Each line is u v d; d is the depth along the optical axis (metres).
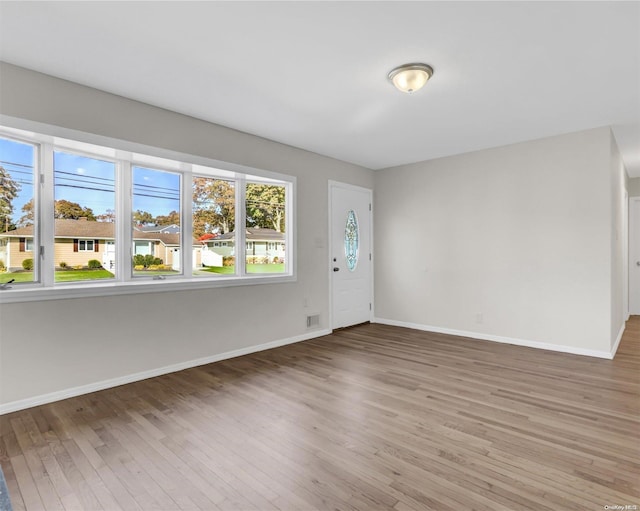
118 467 1.91
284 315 4.44
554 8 1.96
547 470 1.86
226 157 3.80
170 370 3.41
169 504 1.63
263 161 4.16
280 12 2.00
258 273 4.38
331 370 3.46
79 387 2.87
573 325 3.97
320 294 4.91
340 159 5.15
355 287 5.51
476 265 4.70
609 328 3.75
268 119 3.59
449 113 3.44
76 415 2.51
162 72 2.68
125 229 3.33
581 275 3.92
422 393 2.88
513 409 2.57
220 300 3.81
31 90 2.63
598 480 1.77
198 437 2.21
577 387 2.98
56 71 2.65
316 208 4.84
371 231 5.80
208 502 1.64
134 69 2.63
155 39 2.27
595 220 3.83
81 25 2.12
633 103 3.21
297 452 2.04
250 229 4.33
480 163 4.66
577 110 3.36
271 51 2.40
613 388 2.95
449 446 2.09
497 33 2.19
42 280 2.84
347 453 2.03
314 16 2.04
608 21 2.07
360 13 2.01
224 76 2.74
